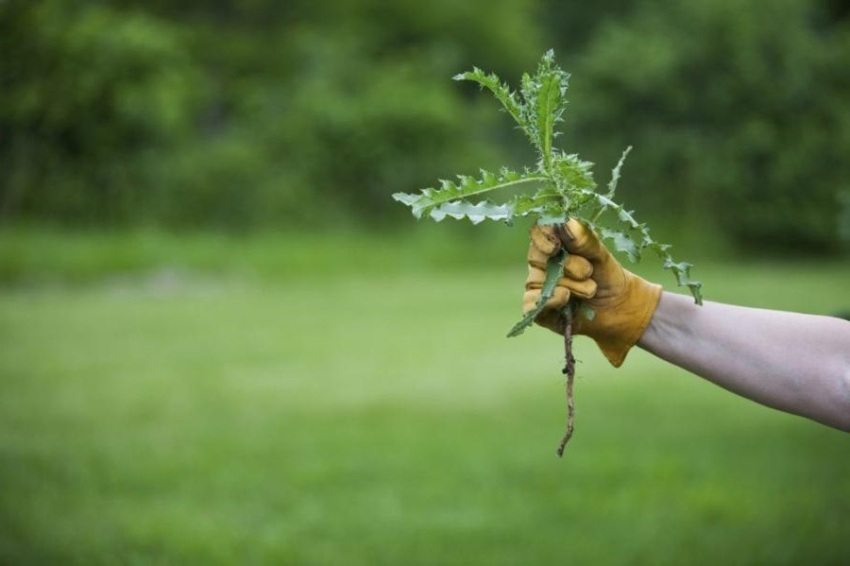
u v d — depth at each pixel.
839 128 30.03
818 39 31.77
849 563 5.91
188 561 6.12
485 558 6.15
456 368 12.75
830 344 2.44
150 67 26.12
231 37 32.22
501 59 36.12
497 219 2.38
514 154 31.92
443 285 22.11
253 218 26.27
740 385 2.46
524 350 14.20
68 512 6.95
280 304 18.89
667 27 30.84
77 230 24.83
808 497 7.16
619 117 30.48
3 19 24.94
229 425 9.64
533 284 2.44
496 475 7.84
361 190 27.77
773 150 29.67
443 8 35.00
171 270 22.75
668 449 8.60
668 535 6.41
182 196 25.92
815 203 29.81
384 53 34.09
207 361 13.08
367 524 6.75
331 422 9.76
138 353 13.64
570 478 7.71
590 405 10.51
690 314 2.49
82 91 25.12
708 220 29.73
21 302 18.78
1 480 7.70
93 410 10.26
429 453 8.53
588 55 32.84
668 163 30.02
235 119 29.59
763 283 21.91
